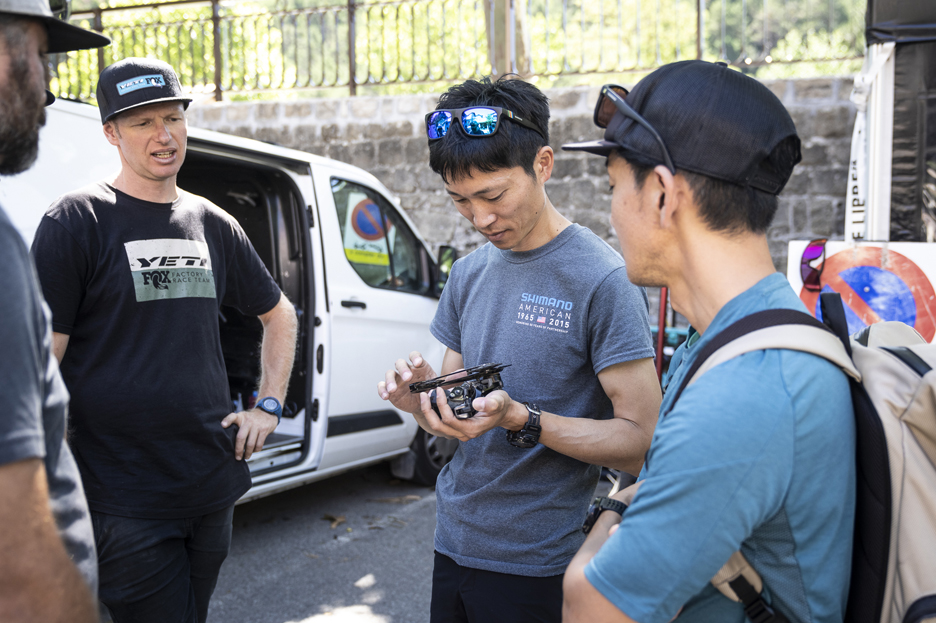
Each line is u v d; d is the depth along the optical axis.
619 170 0.93
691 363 0.87
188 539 1.90
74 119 2.53
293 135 6.85
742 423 0.74
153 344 1.78
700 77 0.87
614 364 1.38
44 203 2.38
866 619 0.81
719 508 0.73
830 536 0.79
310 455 3.50
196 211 1.96
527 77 6.81
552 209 1.53
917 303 3.20
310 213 3.60
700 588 0.75
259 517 3.93
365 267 3.96
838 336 0.89
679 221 0.88
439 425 1.27
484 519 1.44
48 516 0.71
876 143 4.61
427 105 6.58
